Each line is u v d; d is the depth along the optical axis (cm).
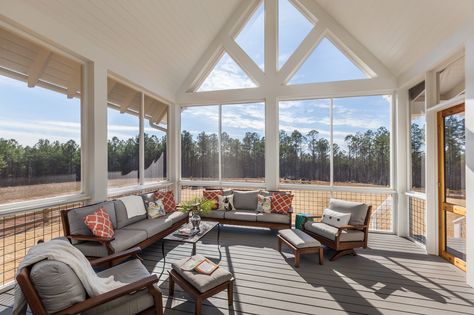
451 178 334
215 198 486
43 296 146
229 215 455
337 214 378
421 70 375
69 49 316
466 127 276
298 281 279
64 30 307
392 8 348
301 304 235
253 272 301
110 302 171
